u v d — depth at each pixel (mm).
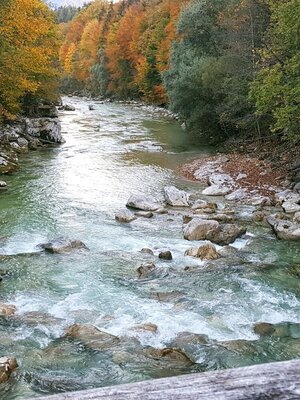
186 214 15211
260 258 11344
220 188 18266
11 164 20969
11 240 12219
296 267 10766
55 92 40844
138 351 7160
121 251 11672
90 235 12930
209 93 28375
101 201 16391
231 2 30438
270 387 1414
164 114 47656
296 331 7977
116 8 93500
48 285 9672
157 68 56406
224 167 21516
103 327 8000
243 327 8070
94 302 8945
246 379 1442
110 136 31641
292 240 12609
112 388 1444
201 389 1419
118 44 73188
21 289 9461
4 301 8898
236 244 12508
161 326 8023
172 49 36844
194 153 25938
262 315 8531
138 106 59469
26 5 27641
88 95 86875
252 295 9320
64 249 11539
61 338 7551
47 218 14242
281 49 19062
